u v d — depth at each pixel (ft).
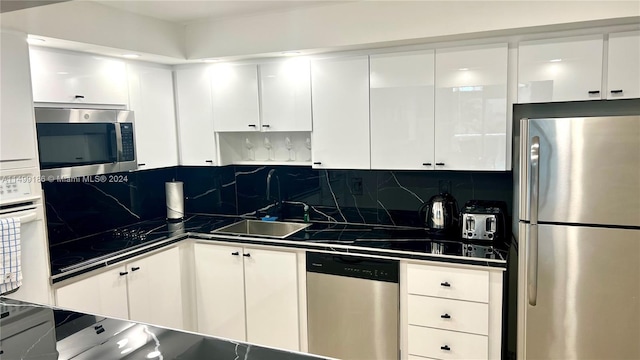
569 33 8.40
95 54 9.62
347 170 11.51
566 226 7.65
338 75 10.21
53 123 8.40
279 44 10.07
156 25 10.18
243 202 12.88
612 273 7.48
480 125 9.13
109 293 9.08
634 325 7.47
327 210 11.86
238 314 10.70
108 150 9.64
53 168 8.39
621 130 7.14
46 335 4.71
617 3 7.58
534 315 8.08
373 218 11.35
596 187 7.39
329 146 10.50
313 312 9.86
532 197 7.78
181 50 10.89
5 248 7.04
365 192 11.37
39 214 7.72
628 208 7.26
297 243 9.77
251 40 10.33
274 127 11.00
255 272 10.38
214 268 10.85
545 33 8.57
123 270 9.38
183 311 11.03
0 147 7.15
